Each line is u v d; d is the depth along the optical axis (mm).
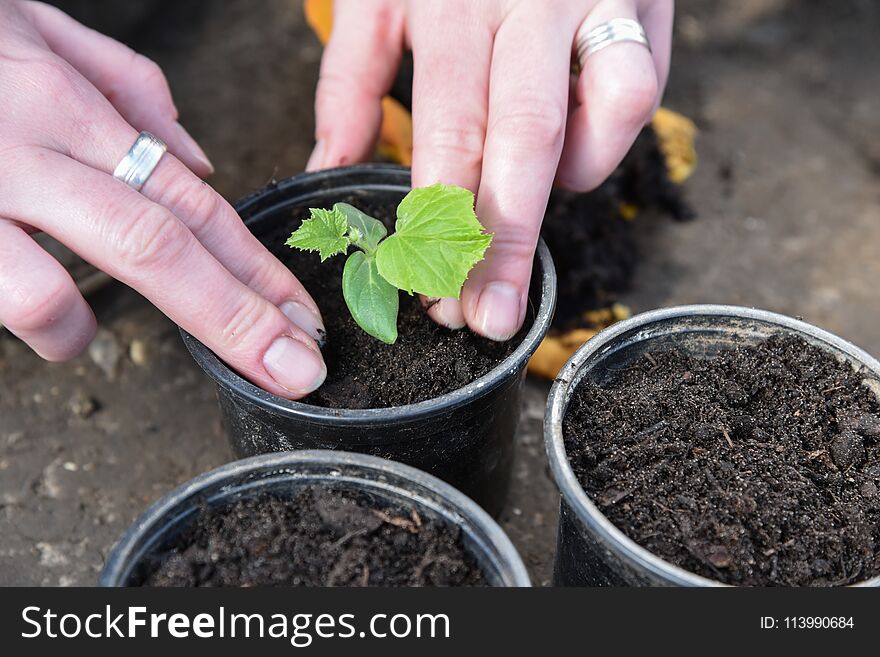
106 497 339
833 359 271
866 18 572
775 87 521
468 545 236
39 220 255
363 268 279
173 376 377
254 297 261
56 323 262
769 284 416
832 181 465
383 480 241
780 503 244
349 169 319
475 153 288
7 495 336
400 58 344
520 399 306
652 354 280
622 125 303
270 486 243
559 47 287
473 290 281
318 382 267
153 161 270
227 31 550
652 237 434
